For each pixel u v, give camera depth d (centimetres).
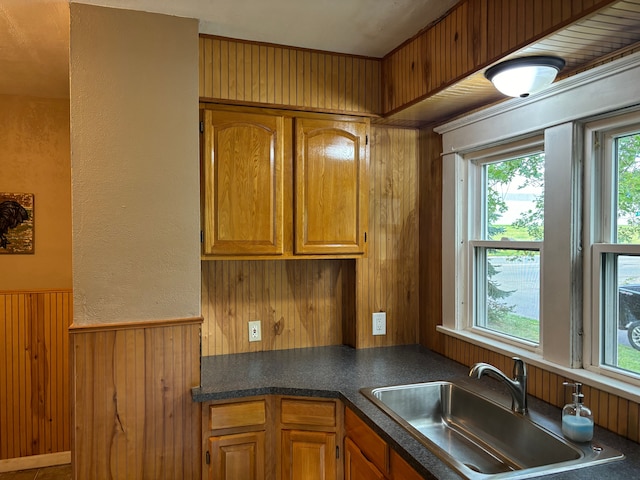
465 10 181
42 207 310
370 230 262
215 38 214
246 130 219
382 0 182
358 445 181
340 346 268
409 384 202
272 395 202
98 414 189
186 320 198
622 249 158
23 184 306
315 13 193
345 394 190
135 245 192
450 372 219
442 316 249
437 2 184
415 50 214
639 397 144
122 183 190
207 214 212
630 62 146
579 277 171
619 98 151
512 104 194
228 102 216
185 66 198
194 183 200
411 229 272
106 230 189
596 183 168
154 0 182
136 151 192
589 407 162
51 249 312
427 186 264
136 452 193
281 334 260
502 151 211
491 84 188
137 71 192
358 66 240
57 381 308
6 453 300
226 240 216
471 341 222
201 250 212
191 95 199
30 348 303
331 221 235
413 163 272
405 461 144
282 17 196
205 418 197
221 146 215
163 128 195
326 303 269
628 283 159
